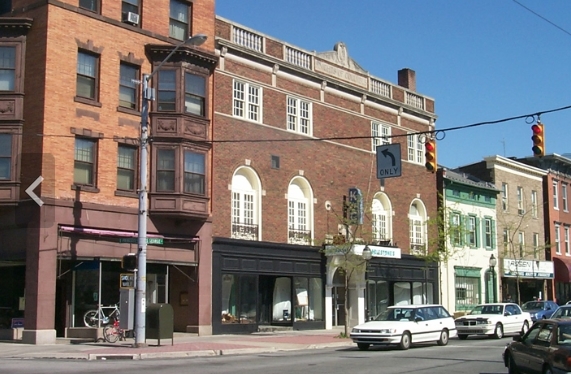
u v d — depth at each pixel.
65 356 22.03
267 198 35.28
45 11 27.36
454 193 48.84
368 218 41.38
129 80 30.09
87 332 27.80
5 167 27.17
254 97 35.22
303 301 37.09
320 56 39.56
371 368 18.98
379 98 43.19
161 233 30.31
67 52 27.81
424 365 19.88
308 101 38.34
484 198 52.03
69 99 27.73
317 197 38.19
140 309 24.61
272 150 35.78
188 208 30.42
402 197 44.50
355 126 41.47
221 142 33.03
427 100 48.00
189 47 30.86
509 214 54.66
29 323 26.17
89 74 28.72
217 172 32.66
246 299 33.88
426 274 45.66
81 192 27.84
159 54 30.70
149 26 30.83
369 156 42.16
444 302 46.91
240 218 34.03
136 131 29.94
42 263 26.31
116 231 28.84
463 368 19.16
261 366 19.38
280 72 36.66
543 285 57.94
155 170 30.11
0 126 27.25
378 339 25.55
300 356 23.17
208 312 31.66
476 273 50.22
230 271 32.94
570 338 14.75
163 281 30.75
